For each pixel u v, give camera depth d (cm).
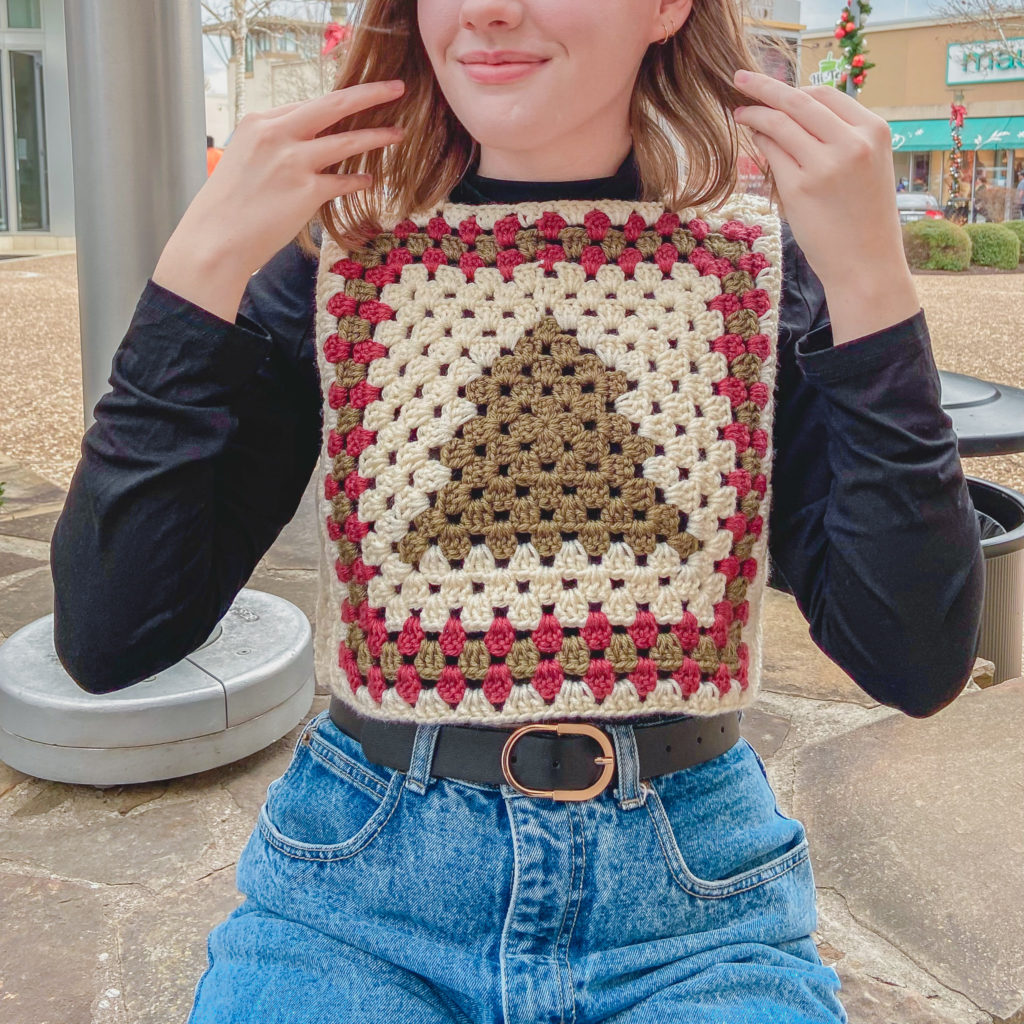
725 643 95
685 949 90
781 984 89
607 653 90
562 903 87
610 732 90
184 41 204
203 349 91
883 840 193
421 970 88
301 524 385
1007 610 268
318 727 102
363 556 94
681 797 93
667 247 98
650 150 101
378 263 99
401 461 93
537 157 100
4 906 173
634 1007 87
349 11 108
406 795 92
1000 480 469
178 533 91
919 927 170
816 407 101
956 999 155
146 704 202
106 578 91
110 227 206
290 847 95
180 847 192
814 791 210
